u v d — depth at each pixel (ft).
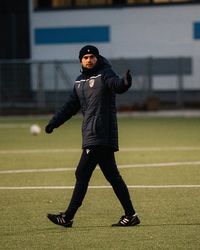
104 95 71.72
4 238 71.41
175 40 255.91
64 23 263.49
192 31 254.68
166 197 91.61
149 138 160.15
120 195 74.49
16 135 171.63
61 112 74.28
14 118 224.74
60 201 89.97
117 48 260.62
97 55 71.82
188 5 254.47
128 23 259.39
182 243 68.74
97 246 67.97
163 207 85.40
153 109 234.79
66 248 67.41
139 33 258.78
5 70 244.42
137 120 209.36
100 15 261.03
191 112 227.81
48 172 113.70
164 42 256.93
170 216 80.43
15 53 271.69
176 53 255.91
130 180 104.83
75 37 262.88
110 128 72.23
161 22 256.93
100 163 73.15
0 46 273.13
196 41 254.68
